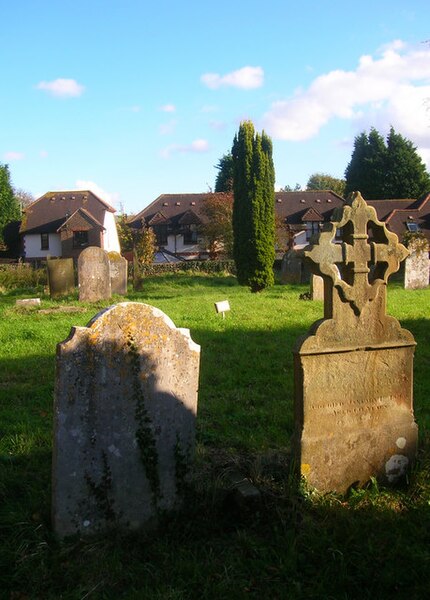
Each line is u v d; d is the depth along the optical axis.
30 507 4.30
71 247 51.75
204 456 5.13
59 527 4.01
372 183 64.50
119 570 3.65
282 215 56.25
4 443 5.61
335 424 4.58
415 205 57.16
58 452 3.97
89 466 4.07
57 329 12.56
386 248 4.64
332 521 4.15
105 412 4.10
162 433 4.29
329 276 4.48
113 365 4.11
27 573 3.61
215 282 29.83
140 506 4.24
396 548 3.77
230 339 11.05
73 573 3.65
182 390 4.36
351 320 4.58
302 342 4.45
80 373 4.01
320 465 4.54
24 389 7.70
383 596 3.42
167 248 57.41
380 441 4.75
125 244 58.38
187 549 3.93
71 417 4.00
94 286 19.70
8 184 57.97
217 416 6.52
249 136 24.38
